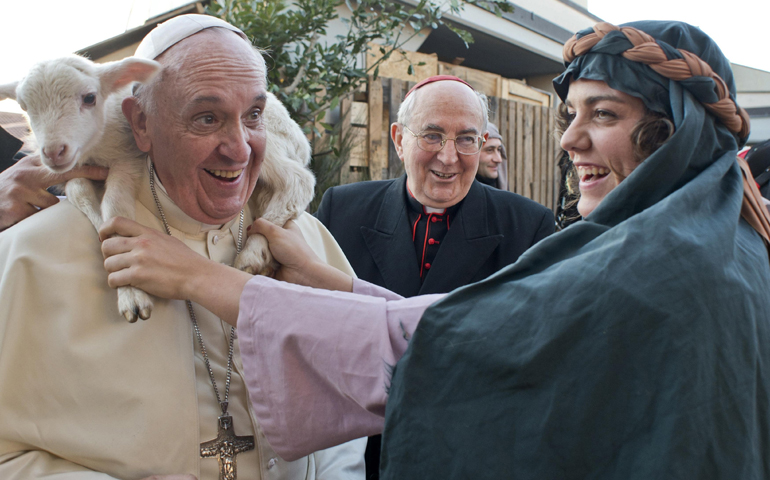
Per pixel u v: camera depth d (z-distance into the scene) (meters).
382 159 5.18
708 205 0.98
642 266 0.87
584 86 1.16
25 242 1.38
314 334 1.14
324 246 2.08
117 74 1.50
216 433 1.44
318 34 4.82
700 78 1.02
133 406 1.31
